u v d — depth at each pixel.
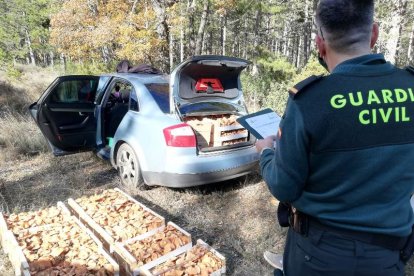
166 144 3.83
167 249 2.72
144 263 2.59
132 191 4.30
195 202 4.12
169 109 4.16
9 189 4.42
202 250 2.75
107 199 3.51
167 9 11.59
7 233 2.91
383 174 1.23
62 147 5.16
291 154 1.27
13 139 6.16
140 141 4.15
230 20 25.31
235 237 3.39
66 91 5.14
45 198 4.14
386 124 1.21
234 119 4.41
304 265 1.43
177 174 3.81
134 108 4.46
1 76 13.07
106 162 5.47
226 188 4.48
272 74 13.64
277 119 2.01
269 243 3.25
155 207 3.99
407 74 1.32
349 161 1.21
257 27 18.05
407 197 1.32
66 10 14.56
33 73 17.95
